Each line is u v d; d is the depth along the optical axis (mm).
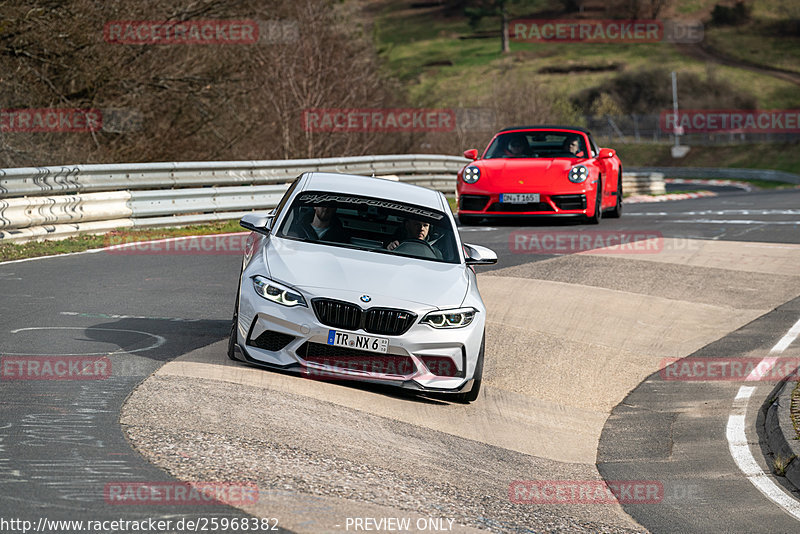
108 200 51406
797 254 51781
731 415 27547
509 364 31656
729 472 22766
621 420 27328
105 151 85812
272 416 21656
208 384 23469
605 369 32250
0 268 39281
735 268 48281
